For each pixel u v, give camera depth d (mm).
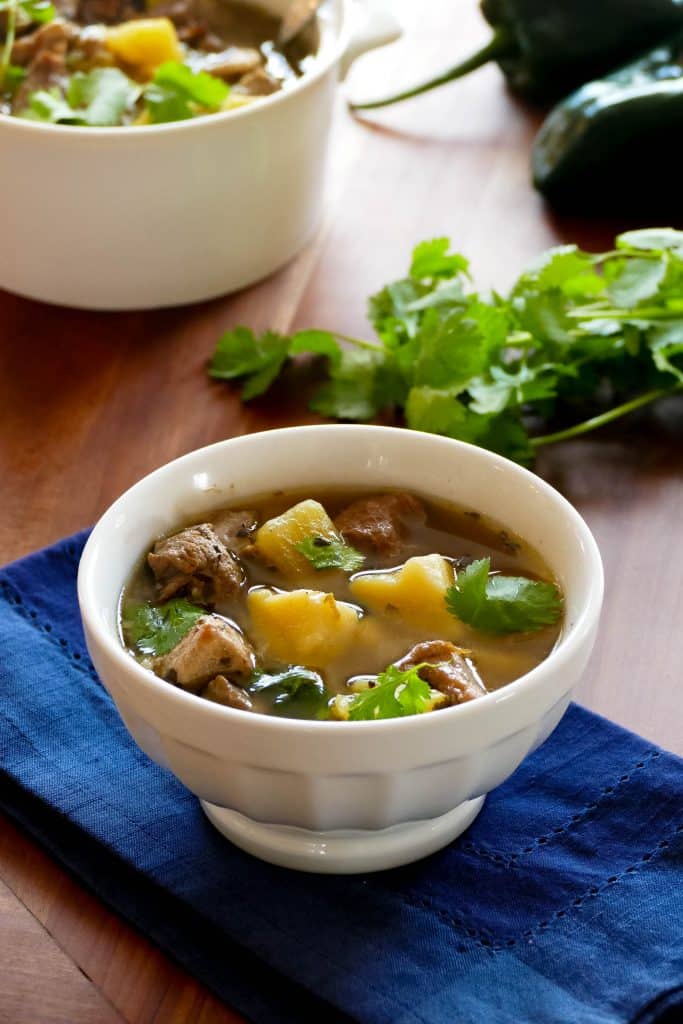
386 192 1100
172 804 761
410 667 724
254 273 1022
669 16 1155
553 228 1073
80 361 986
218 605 751
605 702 807
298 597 737
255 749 690
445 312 924
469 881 741
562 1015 696
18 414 953
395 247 1057
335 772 692
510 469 769
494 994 704
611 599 849
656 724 798
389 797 704
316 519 769
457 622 739
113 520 750
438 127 1184
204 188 973
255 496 787
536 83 1204
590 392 944
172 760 715
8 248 997
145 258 991
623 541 877
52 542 881
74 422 949
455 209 1088
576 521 748
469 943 721
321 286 1030
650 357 949
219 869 741
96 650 714
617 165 1062
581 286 944
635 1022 695
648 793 764
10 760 773
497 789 772
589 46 1164
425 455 782
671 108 1042
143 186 962
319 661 733
